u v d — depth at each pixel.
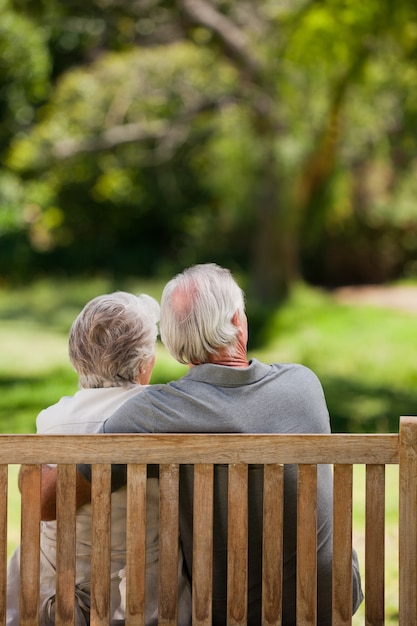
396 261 29.81
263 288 23.38
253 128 22.70
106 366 3.14
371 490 2.83
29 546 2.82
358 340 16.95
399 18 15.48
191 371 3.00
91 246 29.58
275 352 16.39
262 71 19.84
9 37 19.92
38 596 2.83
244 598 2.86
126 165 26.59
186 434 2.79
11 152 24.44
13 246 28.50
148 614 3.11
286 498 3.03
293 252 23.56
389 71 17.73
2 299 24.83
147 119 23.19
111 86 22.58
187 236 29.69
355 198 28.48
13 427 9.38
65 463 2.79
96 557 2.83
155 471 3.05
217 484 2.96
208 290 3.00
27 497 2.81
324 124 20.31
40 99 24.05
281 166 22.00
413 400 11.75
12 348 15.67
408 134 20.62
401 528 2.80
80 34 22.81
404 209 29.00
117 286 26.77
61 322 19.86
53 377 12.73
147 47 22.02
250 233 28.80
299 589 2.86
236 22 20.56
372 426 10.01
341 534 2.85
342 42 16.58
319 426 3.07
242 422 2.94
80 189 28.23
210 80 22.19
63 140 23.12
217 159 25.14
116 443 2.78
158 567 2.96
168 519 2.82
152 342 3.20
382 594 2.85
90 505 3.09
